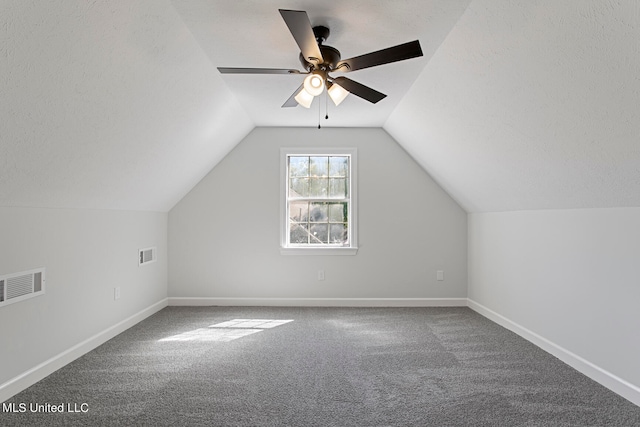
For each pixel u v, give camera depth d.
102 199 2.98
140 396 2.16
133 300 3.62
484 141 2.83
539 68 1.87
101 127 2.25
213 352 2.86
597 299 2.38
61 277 2.60
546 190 2.69
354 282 4.39
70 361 2.67
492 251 3.78
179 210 4.39
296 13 1.60
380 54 1.94
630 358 2.13
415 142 3.92
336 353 2.84
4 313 2.13
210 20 2.13
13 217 2.19
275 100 3.49
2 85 1.54
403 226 4.40
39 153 2.00
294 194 4.48
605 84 1.64
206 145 3.71
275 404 2.07
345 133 4.41
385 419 1.93
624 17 1.36
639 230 2.08
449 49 2.33
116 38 1.83
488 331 3.39
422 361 2.68
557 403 2.09
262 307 4.30
